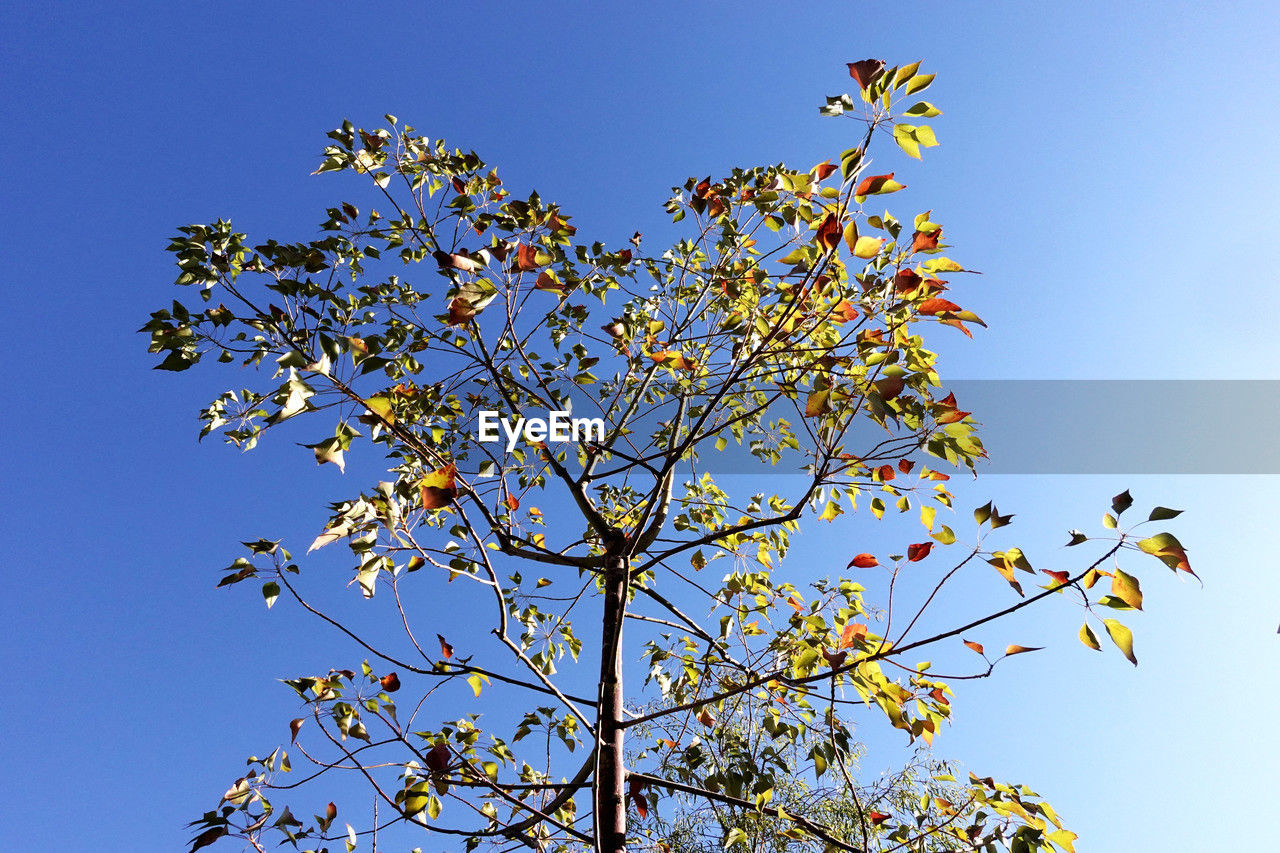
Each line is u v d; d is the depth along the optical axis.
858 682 2.73
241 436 3.16
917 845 3.31
